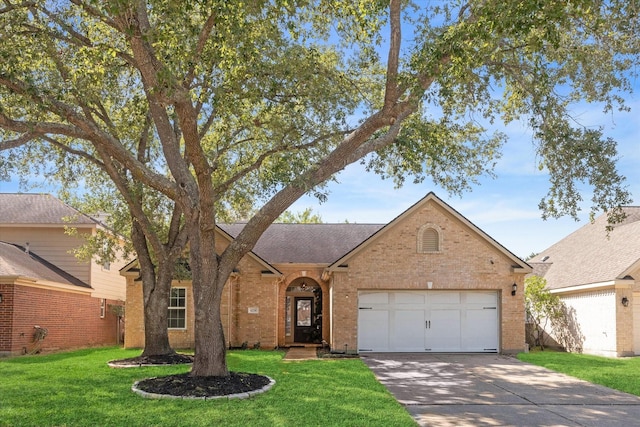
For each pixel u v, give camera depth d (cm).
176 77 1137
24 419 965
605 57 1283
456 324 2259
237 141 1877
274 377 1448
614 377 1523
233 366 1661
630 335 2111
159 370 1555
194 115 1211
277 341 2511
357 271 2241
